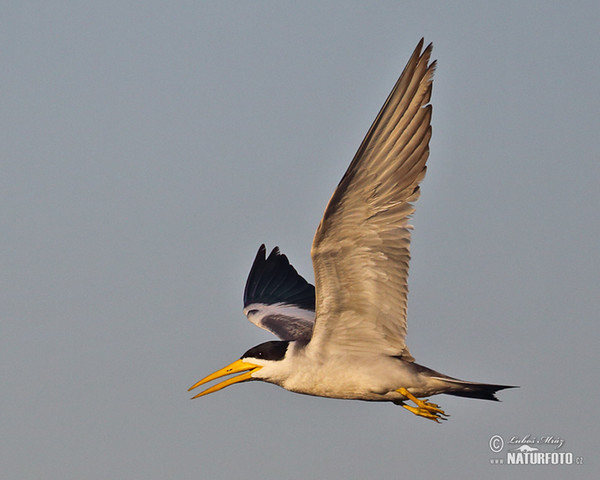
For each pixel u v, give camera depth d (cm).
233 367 1597
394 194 1398
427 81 1362
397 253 1432
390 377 1520
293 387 1563
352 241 1421
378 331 1503
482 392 1546
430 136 1381
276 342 1595
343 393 1547
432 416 1531
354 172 1362
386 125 1355
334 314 1498
